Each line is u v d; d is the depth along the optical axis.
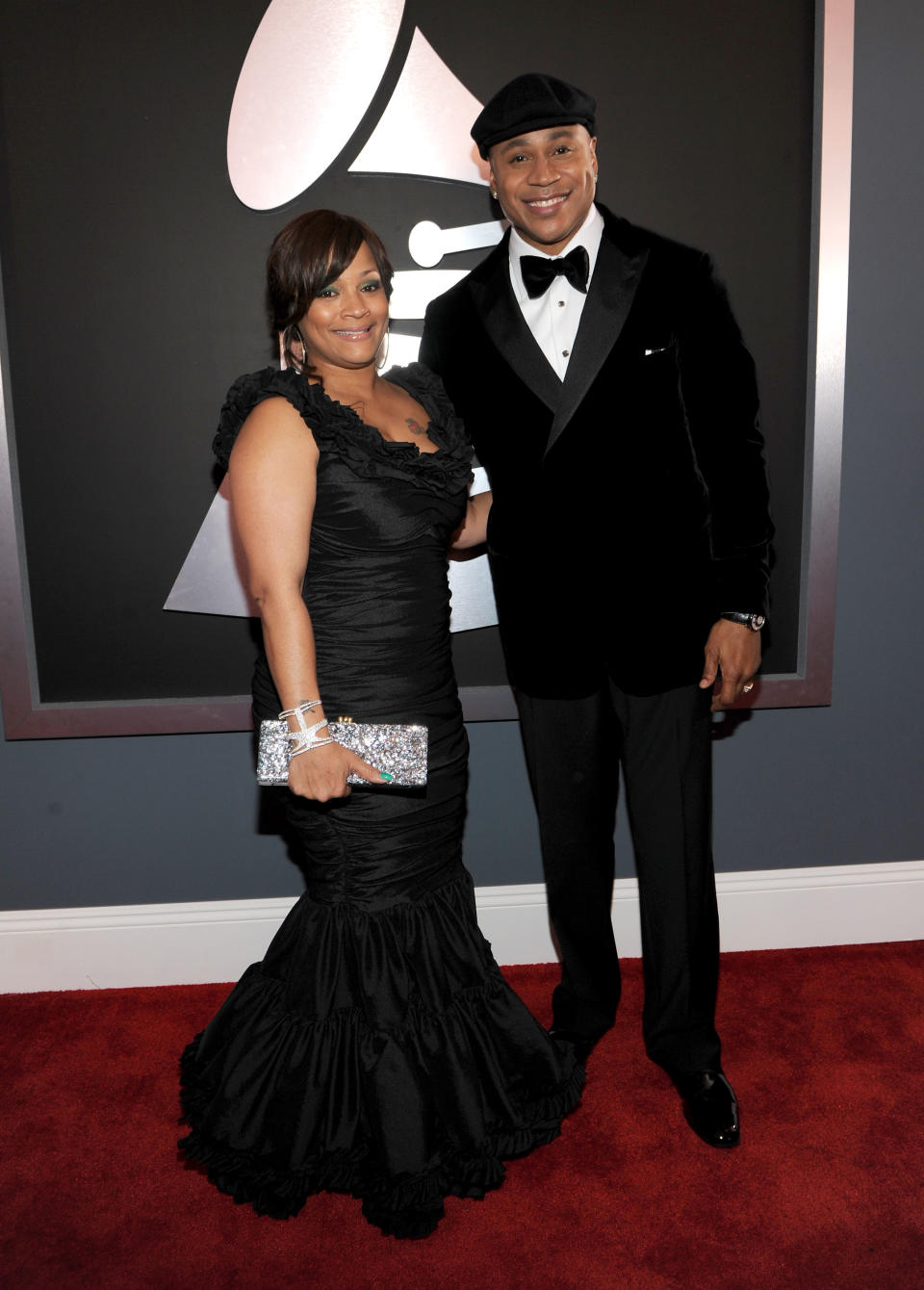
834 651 2.69
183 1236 1.87
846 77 2.34
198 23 2.27
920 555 2.67
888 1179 1.96
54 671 2.52
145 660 2.53
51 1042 2.46
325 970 1.90
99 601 2.49
